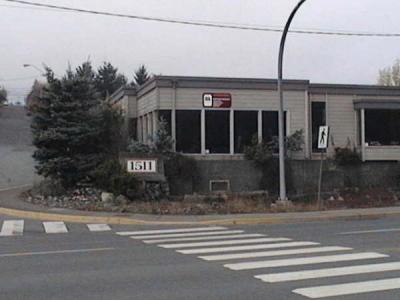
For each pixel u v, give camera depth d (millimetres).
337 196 27297
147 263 10547
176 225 18672
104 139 27734
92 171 25453
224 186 27156
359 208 23203
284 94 28781
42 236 16094
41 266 10445
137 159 24625
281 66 22406
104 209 21656
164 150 26328
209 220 19219
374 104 29641
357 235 14922
